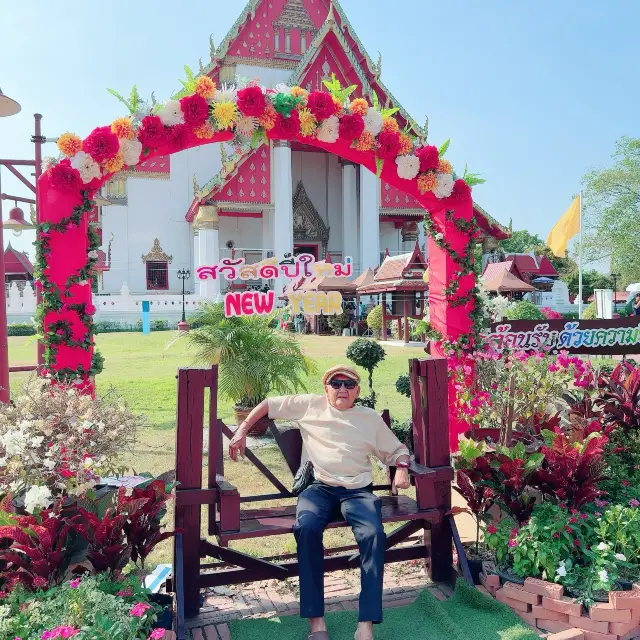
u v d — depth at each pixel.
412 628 3.25
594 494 3.79
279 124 5.54
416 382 3.88
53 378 4.85
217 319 7.98
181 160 37.41
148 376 13.80
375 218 34.97
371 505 3.33
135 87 5.20
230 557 3.49
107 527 2.98
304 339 25.27
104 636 2.43
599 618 3.08
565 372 5.23
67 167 4.96
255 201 32.31
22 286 35.19
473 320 6.57
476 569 3.69
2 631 2.49
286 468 6.44
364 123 5.84
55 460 3.31
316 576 3.11
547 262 37.72
